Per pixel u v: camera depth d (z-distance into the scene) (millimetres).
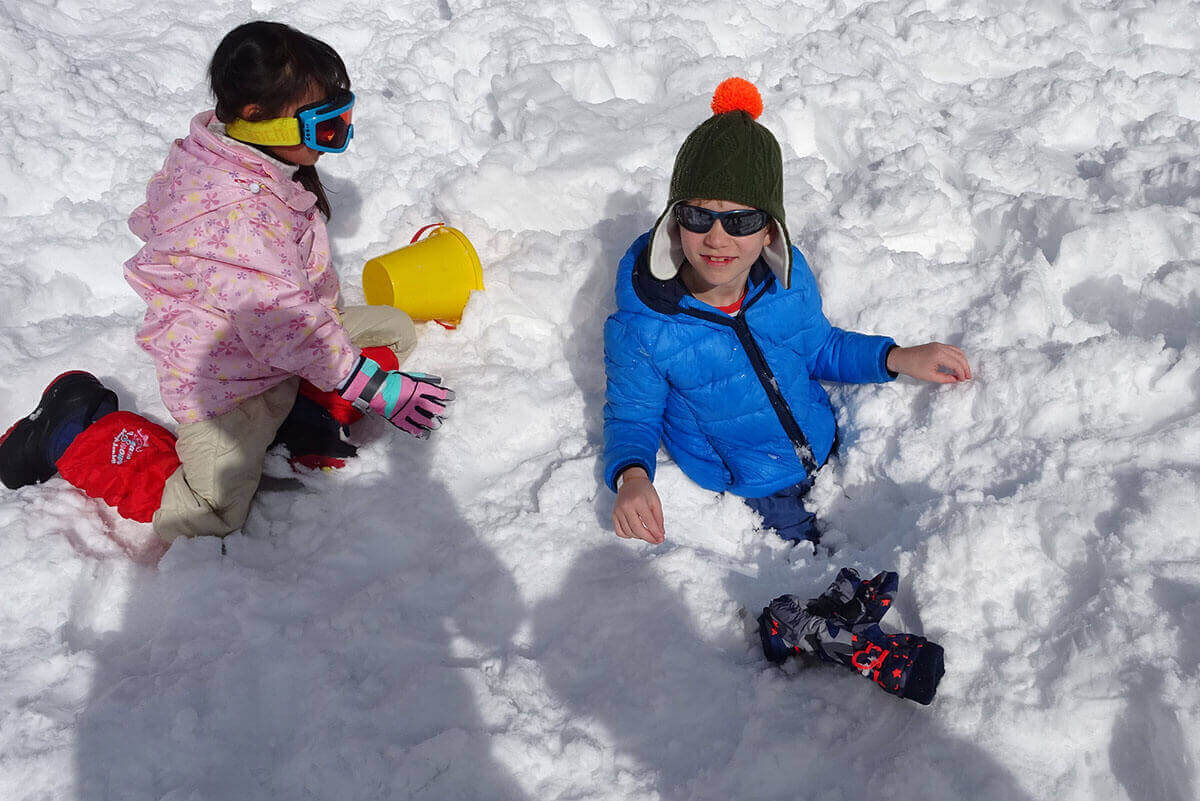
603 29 5160
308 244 2896
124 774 2152
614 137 4070
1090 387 2730
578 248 3562
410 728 2246
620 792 2111
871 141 4125
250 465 2807
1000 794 1998
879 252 3303
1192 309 2980
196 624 2527
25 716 2240
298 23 5359
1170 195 3646
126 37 5227
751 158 2352
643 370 2754
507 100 4453
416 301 3326
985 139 4172
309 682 2350
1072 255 3273
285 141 2621
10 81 4504
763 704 2305
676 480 2951
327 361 2689
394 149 4371
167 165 2752
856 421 2969
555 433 3172
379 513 2857
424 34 5176
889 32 5027
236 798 2107
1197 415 2561
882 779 2090
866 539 2785
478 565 2686
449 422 3119
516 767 2150
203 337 2705
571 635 2486
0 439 2957
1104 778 1997
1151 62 4625
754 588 2648
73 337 3496
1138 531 2309
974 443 2758
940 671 2160
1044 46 4758
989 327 3020
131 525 2877
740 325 2682
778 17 5180
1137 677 2043
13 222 3934
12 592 2562
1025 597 2350
